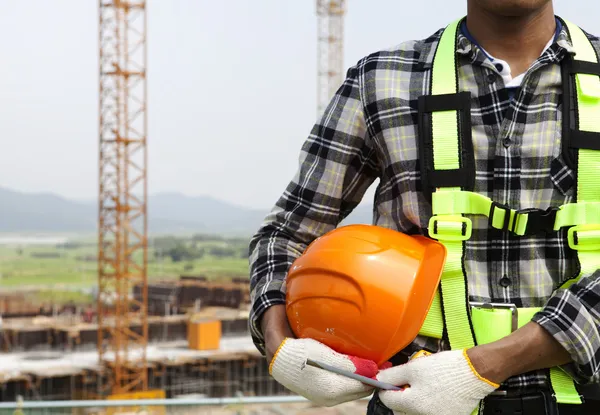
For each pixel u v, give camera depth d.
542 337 1.26
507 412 1.36
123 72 31.42
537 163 1.39
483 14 1.46
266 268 1.59
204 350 43.78
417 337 1.43
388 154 1.50
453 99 1.43
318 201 1.62
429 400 1.25
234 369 42.66
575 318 1.25
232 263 160.88
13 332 47.97
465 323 1.36
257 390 42.34
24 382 39.31
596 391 1.36
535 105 1.40
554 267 1.37
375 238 1.41
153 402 4.79
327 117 1.61
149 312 59.88
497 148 1.40
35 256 177.62
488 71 1.44
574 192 1.37
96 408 4.96
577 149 1.37
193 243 185.75
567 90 1.39
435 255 1.39
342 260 1.37
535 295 1.37
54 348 47.78
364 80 1.55
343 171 1.60
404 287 1.35
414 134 1.46
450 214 1.39
